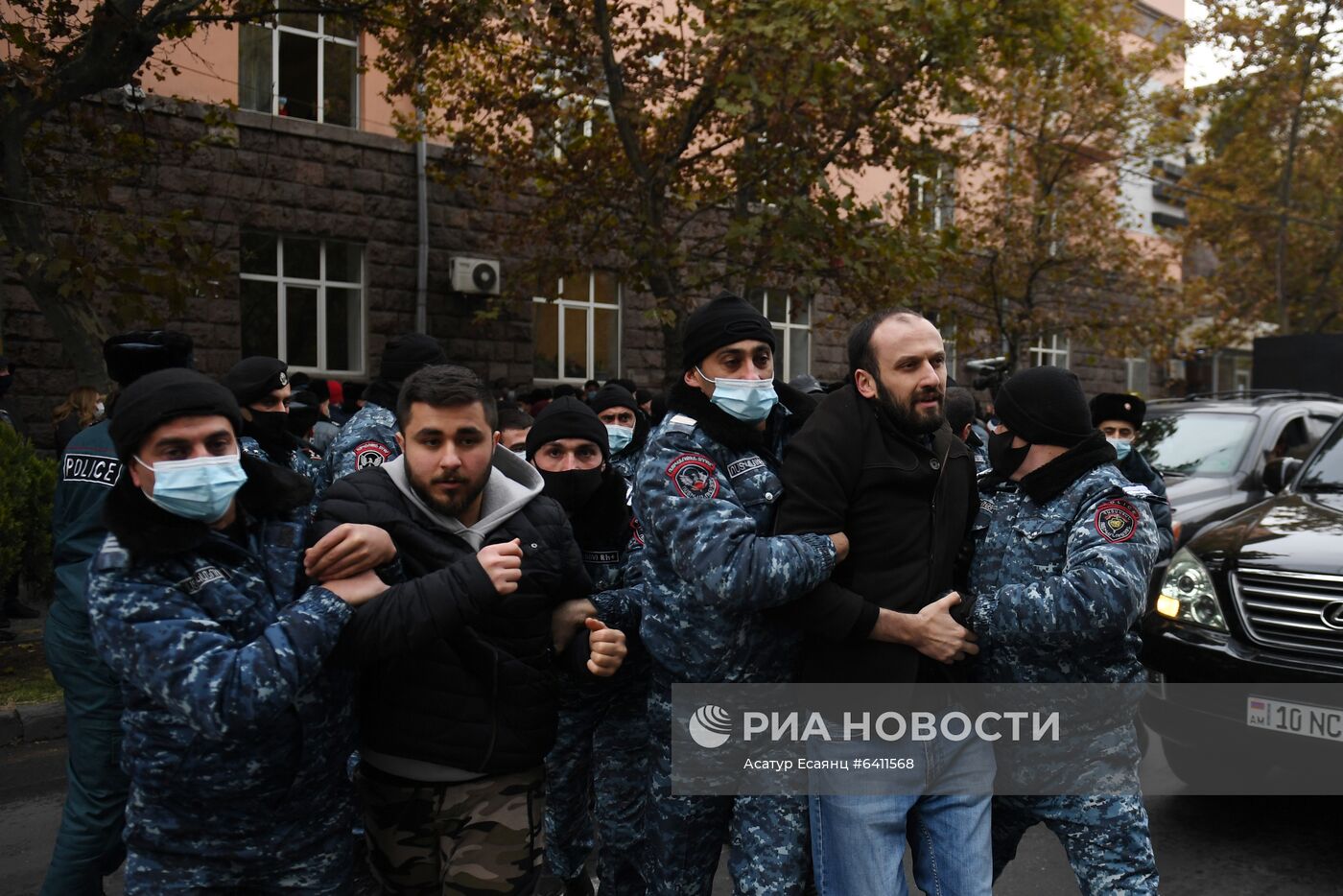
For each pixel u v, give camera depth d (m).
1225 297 18.58
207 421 1.95
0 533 5.79
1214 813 4.38
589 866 3.97
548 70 9.82
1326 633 3.91
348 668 2.09
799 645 2.58
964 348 13.73
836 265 9.59
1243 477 7.81
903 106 10.20
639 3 12.39
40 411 9.36
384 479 2.34
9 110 6.46
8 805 4.58
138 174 8.65
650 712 2.70
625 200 10.31
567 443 3.46
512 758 2.31
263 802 2.06
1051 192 14.86
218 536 2.02
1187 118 15.76
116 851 2.96
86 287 6.27
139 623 1.89
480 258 11.94
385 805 2.34
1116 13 15.11
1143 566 2.48
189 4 6.96
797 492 2.41
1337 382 13.47
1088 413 2.67
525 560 2.38
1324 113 17.61
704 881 2.71
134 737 2.02
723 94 9.05
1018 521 2.66
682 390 2.61
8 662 6.46
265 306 10.90
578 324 13.23
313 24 11.12
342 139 11.09
